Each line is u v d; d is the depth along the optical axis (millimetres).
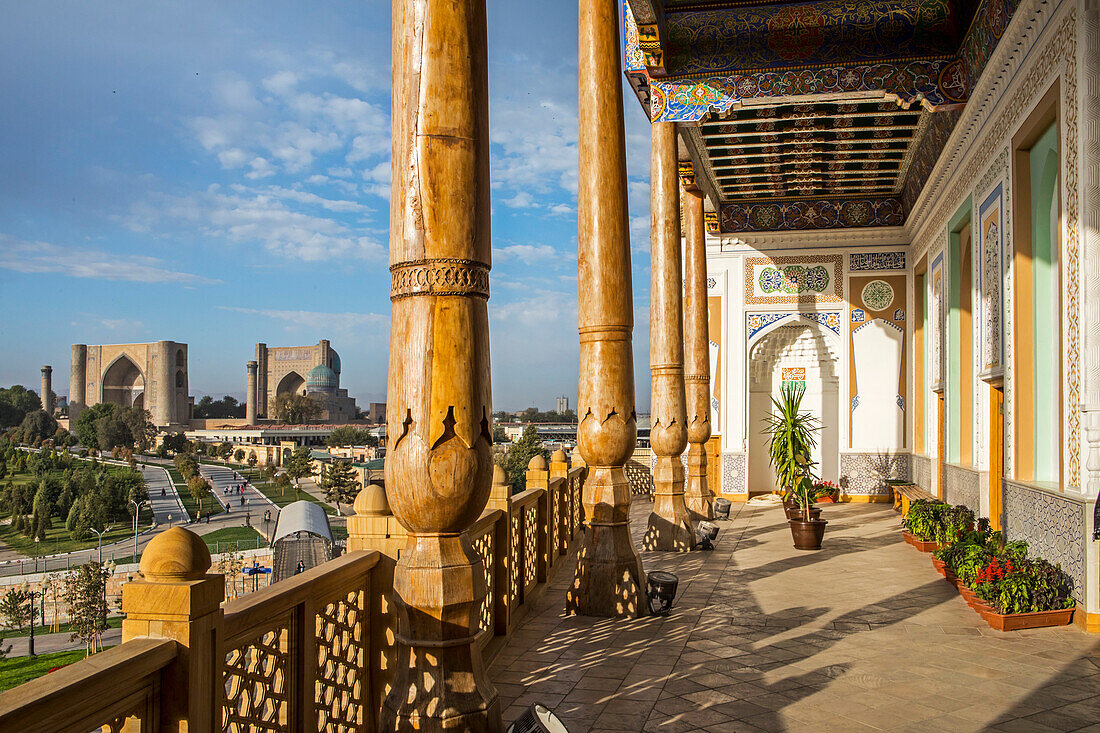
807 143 9023
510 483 4102
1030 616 4324
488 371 2389
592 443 4723
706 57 6852
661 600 4617
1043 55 4906
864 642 4051
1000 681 3434
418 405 2285
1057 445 5145
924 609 4801
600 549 4656
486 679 2416
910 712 3049
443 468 2268
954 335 8359
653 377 7297
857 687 3338
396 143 2359
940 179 8461
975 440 7223
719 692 3260
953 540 6551
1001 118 5855
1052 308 5348
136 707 1450
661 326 7207
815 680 3430
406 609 2326
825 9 6598
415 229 2307
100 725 1344
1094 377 4273
